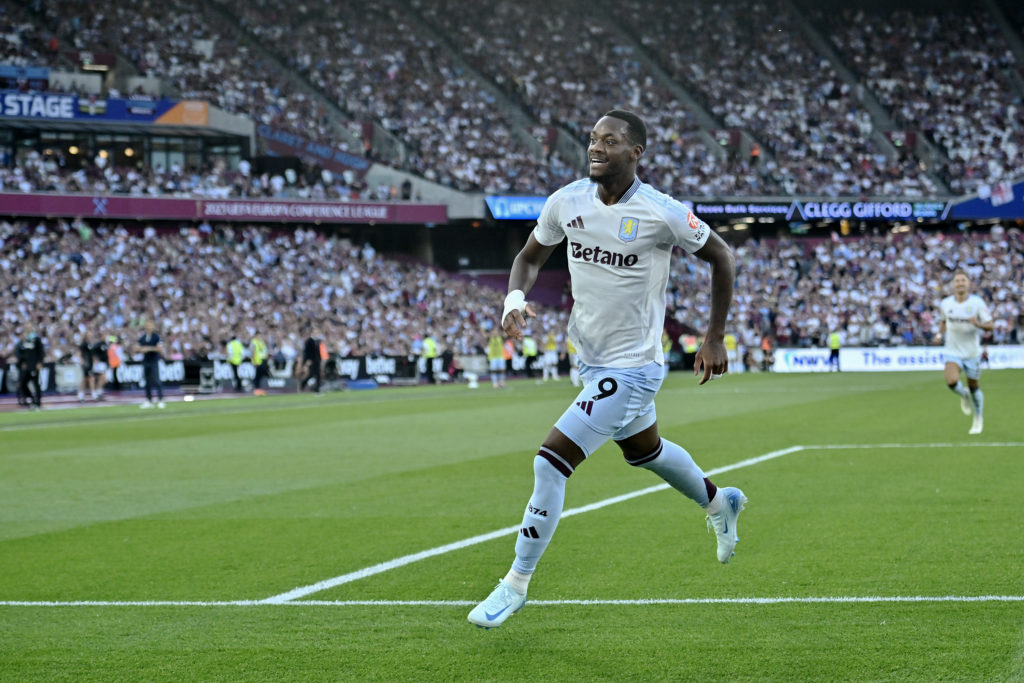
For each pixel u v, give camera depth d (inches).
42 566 348.5
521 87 2490.2
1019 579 297.6
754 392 1330.0
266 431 892.0
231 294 1987.0
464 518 433.7
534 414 1050.7
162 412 1183.6
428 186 2214.6
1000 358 2073.1
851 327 2281.0
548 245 277.4
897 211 2332.7
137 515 456.4
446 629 260.5
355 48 2469.2
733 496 290.8
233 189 2090.3
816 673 217.9
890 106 2586.1
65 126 2062.0
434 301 2199.8
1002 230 2444.6
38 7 2186.3
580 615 270.2
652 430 270.8
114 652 245.0
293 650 244.2
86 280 1875.0
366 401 1347.2
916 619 258.1
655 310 263.4
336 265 2166.6
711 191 2361.0
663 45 2659.9
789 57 2672.2
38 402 1311.5
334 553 362.6
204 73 2237.9
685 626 257.3
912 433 745.0
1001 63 2687.0
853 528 384.5
